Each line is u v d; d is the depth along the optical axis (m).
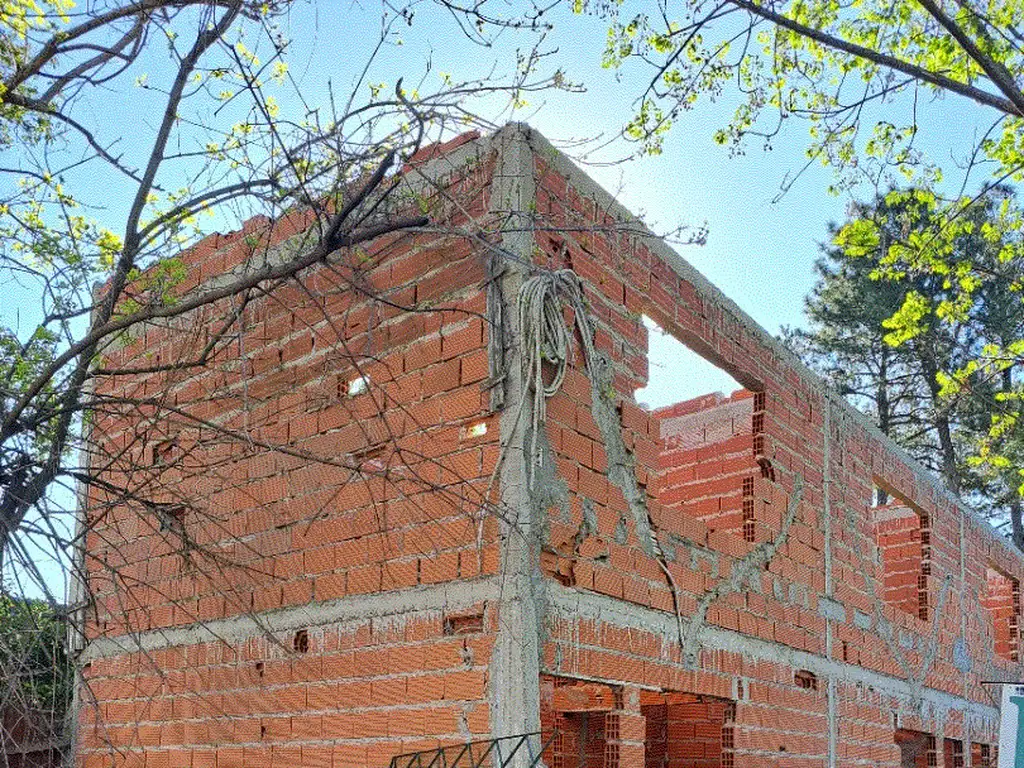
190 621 9.61
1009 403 23.36
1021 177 10.56
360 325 8.84
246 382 8.23
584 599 7.85
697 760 10.46
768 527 10.90
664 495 11.75
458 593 7.59
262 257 9.71
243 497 9.41
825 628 11.59
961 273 11.76
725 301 10.81
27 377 7.79
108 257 7.99
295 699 8.54
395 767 7.23
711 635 9.40
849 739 11.67
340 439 8.74
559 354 7.88
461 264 8.24
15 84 7.72
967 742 15.23
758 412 11.23
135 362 10.69
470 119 6.93
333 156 7.07
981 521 17.47
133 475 9.69
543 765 7.01
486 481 7.63
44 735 7.86
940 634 15.02
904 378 26.48
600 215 9.00
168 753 9.50
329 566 8.55
